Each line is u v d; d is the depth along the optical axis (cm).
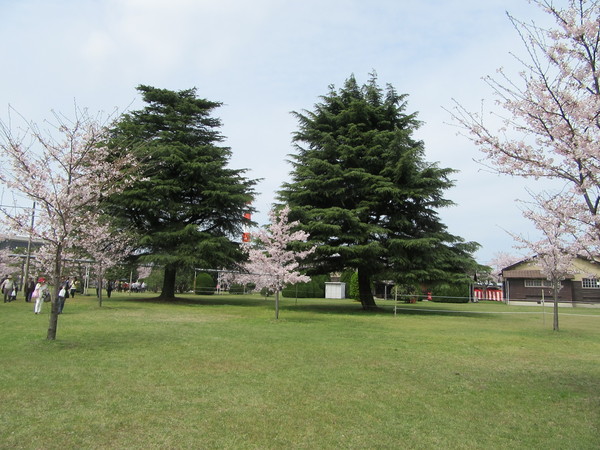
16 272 3133
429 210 2373
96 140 1102
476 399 625
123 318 1537
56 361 775
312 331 1315
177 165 2659
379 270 2320
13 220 969
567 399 636
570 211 673
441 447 445
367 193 2352
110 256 2219
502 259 4525
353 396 615
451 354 984
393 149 2239
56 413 507
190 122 2875
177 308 2119
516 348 1116
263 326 1416
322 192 2330
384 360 881
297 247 2097
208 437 451
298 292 4388
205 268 2661
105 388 613
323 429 484
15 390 590
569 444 462
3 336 1042
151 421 491
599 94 585
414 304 3434
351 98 2547
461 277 2205
